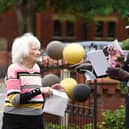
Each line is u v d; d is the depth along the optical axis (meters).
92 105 13.34
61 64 13.61
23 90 8.16
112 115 13.09
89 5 37.69
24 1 38.31
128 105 9.58
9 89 8.12
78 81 13.05
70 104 12.96
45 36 48.94
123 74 7.98
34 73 8.26
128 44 10.16
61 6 40.38
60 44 9.91
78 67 8.77
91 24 40.66
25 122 8.16
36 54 8.24
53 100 8.57
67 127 13.43
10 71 8.21
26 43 8.20
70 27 50.03
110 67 8.05
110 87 15.28
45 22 48.88
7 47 47.38
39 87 8.26
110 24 46.19
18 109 8.15
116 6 36.66
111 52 8.48
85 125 13.01
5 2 38.59
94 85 12.10
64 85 9.30
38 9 40.12
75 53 9.37
